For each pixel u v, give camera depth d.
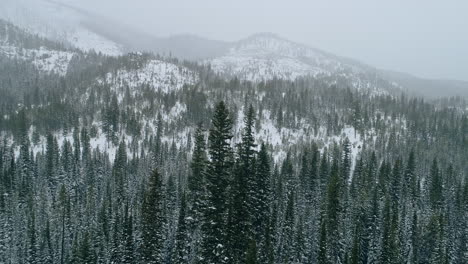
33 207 129.62
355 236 92.06
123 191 152.50
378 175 142.75
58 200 133.00
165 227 69.38
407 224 108.06
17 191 141.00
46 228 111.00
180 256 59.72
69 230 119.19
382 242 92.94
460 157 193.00
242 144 45.66
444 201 131.25
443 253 99.00
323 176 125.50
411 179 138.62
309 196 123.62
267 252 57.25
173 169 174.88
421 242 101.50
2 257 109.69
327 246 87.75
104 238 101.44
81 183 167.00
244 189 42.69
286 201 108.56
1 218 115.25
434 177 137.62
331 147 197.38
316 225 100.69
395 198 129.12
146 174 169.38
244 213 42.50
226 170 42.56
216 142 42.09
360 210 107.06
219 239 40.97
